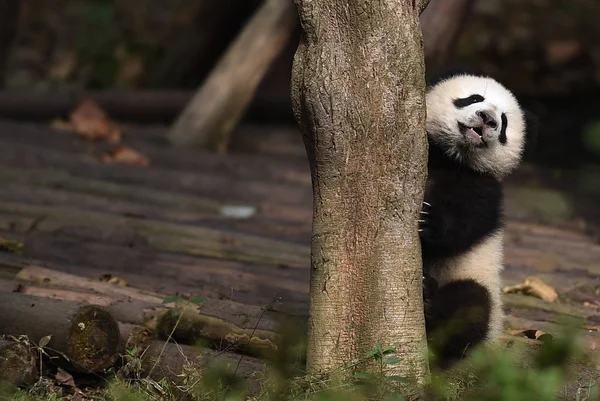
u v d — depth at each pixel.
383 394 7.06
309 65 7.11
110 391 7.60
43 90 22.30
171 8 24.73
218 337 8.48
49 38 24.44
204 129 18.53
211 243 12.09
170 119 20.34
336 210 7.21
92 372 8.02
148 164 16.89
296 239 12.95
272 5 18.95
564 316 9.70
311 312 7.36
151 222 12.65
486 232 9.57
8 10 20.33
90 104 18.92
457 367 8.24
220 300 9.16
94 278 10.12
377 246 7.18
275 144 19.09
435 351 8.70
